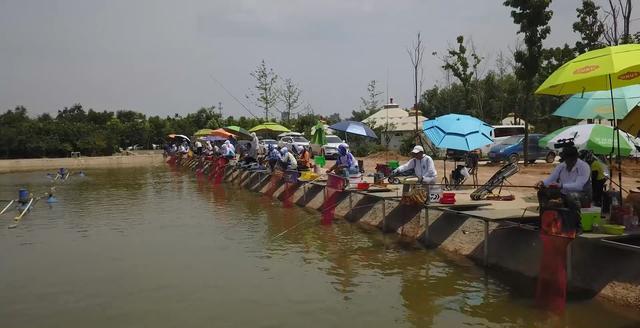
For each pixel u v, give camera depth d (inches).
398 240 456.4
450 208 421.7
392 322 268.7
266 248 437.1
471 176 695.1
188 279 350.9
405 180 495.5
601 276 290.7
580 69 272.8
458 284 328.5
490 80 1715.1
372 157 1237.7
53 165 1724.9
